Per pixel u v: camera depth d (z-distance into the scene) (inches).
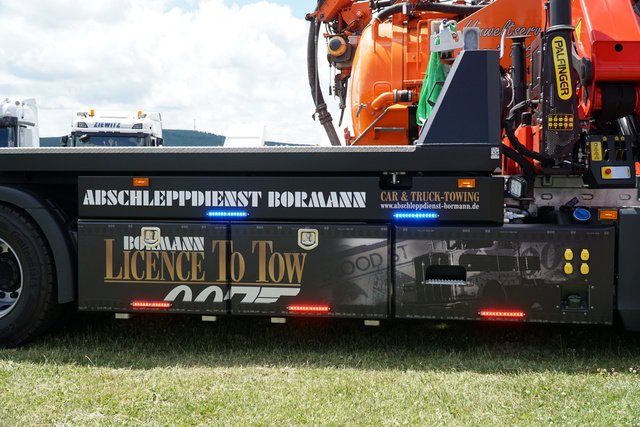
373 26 215.0
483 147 154.3
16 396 126.1
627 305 150.8
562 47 151.9
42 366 148.6
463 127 155.1
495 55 154.9
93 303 165.9
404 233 155.9
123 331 184.1
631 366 149.5
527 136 167.0
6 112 405.1
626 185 155.8
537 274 152.4
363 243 156.9
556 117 152.5
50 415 116.1
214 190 163.0
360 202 158.6
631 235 150.8
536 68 163.2
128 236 164.6
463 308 154.6
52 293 168.9
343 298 157.9
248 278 161.2
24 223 167.9
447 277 156.9
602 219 152.2
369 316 157.2
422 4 215.6
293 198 160.7
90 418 114.6
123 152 164.6
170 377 139.3
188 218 164.7
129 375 141.7
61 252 166.2
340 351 163.9
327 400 123.6
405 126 207.3
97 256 165.6
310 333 181.0
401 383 134.6
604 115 161.8
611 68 155.8
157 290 164.1
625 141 157.4
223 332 182.1
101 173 167.8
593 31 157.9
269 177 161.3
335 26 249.4
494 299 153.6
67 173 172.1
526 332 181.6
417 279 155.9
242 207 162.2
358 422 112.0
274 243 160.1
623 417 113.1
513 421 112.5
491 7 206.2
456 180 155.9
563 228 152.1
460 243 154.3
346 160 157.8
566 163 160.9
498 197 155.0
